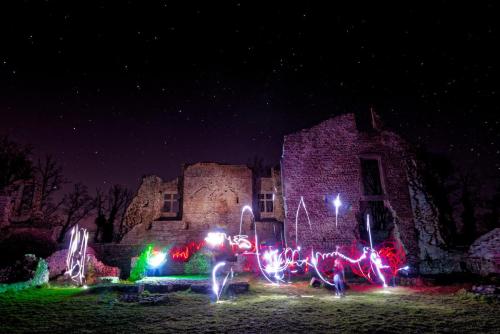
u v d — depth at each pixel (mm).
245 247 24406
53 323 7887
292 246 20719
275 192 26625
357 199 21734
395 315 8836
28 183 32062
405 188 21922
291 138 23031
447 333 7023
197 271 21047
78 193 37906
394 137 23094
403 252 20328
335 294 13023
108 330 7277
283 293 13398
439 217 21219
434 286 15453
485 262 17969
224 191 26766
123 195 38875
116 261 21797
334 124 23312
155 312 9242
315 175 22188
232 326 7656
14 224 25562
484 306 10156
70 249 17953
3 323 7793
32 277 14078
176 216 27312
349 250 20562
